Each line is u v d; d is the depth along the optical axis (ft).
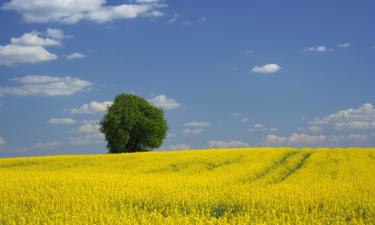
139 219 46.44
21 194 64.08
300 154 150.30
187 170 115.75
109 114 226.99
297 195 63.62
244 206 58.13
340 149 169.37
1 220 46.80
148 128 231.50
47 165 133.69
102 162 136.05
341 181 86.74
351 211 55.06
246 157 139.54
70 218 46.06
